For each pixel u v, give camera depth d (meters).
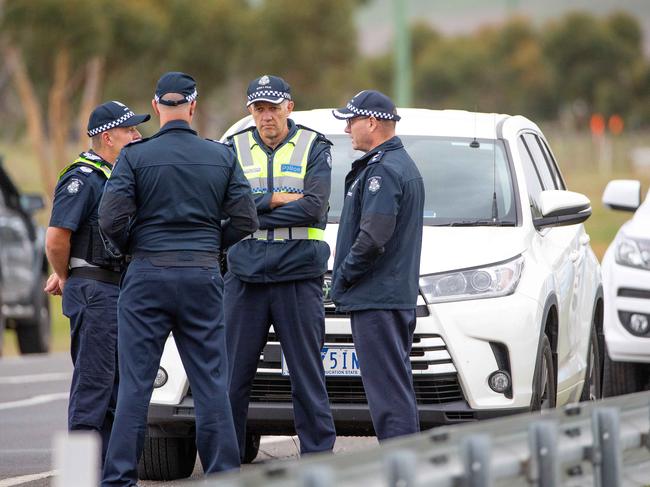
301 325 24.86
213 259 23.23
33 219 61.66
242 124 29.92
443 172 29.33
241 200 23.38
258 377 25.86
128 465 22.84
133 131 26.08
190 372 23.17
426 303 25.48
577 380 29.98
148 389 23.03
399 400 23.97
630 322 32.84
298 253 24.75
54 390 43.78
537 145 32.78
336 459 12.77
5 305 58.03
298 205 24.80
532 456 15.22
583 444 16.28
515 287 26.00
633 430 17.52
